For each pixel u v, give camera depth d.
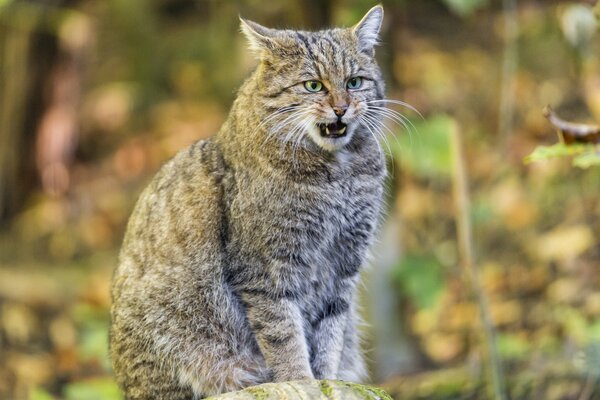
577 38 9.26
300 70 7.81
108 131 16.23
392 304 11.46
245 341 7.93
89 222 14.87
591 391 9.77
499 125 14.61
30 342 12.86
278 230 7.67
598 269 12.61
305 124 7.75
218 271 7.82
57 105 15.08
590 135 6.13
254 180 7.66
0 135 14.95
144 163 15.59
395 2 11.13
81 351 12.33
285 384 6.16
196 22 17.44
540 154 6.21
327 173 7.79
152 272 7.93
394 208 11.49
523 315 12.32
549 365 10.44
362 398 6.01
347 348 8.64
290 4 11.51
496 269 12.98
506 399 9.62
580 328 11.46
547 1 15.94
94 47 16.80
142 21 17.34
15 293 13.49
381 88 8.27
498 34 16.27
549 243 12.98
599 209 13.37
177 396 8.03
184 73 16.91
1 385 12.12
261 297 7.70
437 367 11.88
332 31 8.15
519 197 13.70
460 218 10.22
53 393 12.06
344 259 8.11
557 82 15.05
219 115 16.14
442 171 11.49
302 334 7.78
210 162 7.97
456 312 12.49
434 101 15.00
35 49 14.73
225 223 7.76
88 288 13.23
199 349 7.89
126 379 8.18
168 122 16.19
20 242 14.74
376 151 8.11
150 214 8.10
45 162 15.16
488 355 9.88
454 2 10.72
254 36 7.93
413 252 12.77
